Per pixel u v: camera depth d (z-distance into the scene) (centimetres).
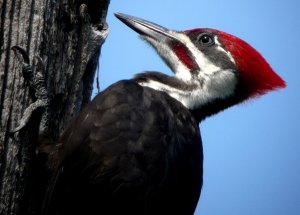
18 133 782
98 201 823
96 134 820
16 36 795
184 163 877
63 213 846
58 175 827
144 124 843
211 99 1009
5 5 792
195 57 1038
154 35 1079
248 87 1038
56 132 886
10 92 785
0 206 761
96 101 857
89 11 934
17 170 778
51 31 839
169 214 858
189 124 920
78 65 911
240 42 1049
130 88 878
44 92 816
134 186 811
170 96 949
